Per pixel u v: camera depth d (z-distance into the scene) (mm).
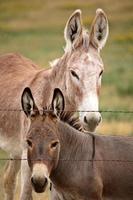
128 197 14570
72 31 15656
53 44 74312
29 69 17844
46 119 13188
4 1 113812
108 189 14398
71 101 15180
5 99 16969
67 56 15492
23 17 98312
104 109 35969
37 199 18297
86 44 15328
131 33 81375
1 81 17781
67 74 15203
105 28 15711
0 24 90938
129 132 29875
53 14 100125
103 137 14555
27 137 12977
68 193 14203
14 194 18016
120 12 97438
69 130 13953
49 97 15594
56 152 13023
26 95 13578
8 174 17734
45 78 15930
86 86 14703
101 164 14227
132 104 39625
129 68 59469
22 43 74688
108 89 46844
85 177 14000
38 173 12562
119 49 71750
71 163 13984
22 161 15438
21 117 15906
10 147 16781
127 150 14469
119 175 14352
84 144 14156
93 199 14094
